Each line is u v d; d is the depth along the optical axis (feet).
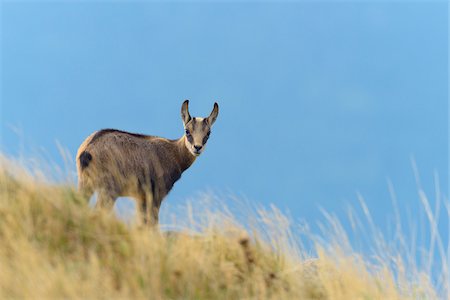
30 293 56.44
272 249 77.10
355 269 71.87
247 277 69.36
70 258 64.85
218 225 76.48
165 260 65.98
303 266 76.59
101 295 58.18
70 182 78.07
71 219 70.59
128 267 63.93
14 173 77.77
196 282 65.36
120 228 71.82
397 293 70.13
